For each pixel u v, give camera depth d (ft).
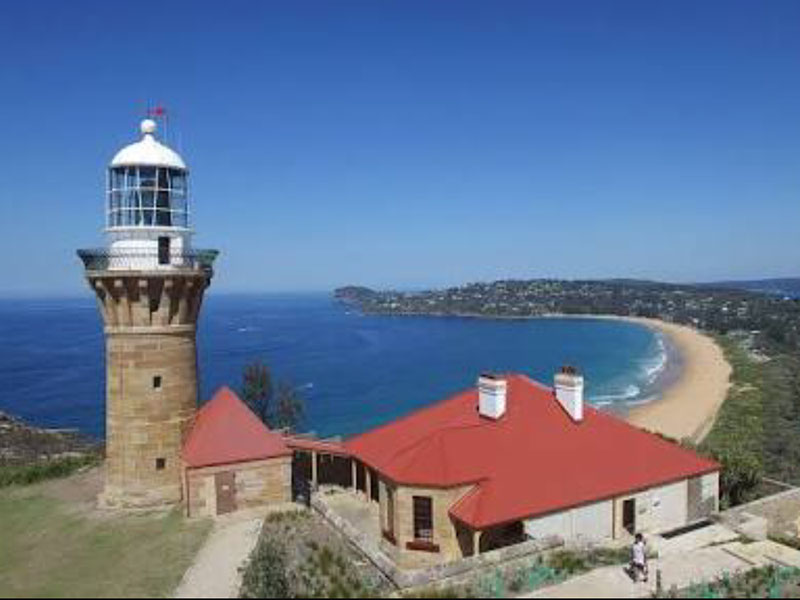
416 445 113.91
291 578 89.51
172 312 116.37
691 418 376.48
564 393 126.82
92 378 596.70
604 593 87.20
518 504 105.81
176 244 116.47
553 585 89.35
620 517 114.73
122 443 115.85
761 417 352.69
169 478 117.08
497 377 122.01
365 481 124.67
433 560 104.68
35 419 435.53
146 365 114.93
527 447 116.16
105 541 103.81
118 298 113.39
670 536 115.14
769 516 130.31
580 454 118.21
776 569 99.25
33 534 109.50
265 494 115.65
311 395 515.09
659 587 89.30
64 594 86.84
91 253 112.68
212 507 112.16
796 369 515.09
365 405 477.36
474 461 110.11
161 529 106.93
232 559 95.35
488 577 90.89
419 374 612.29
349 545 102.32
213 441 114.01
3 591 88.99
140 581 89.71
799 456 246.47
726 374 536.42
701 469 124.47
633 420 381.81
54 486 134.41
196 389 121.49
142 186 114.42
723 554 106.11
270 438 117.29
